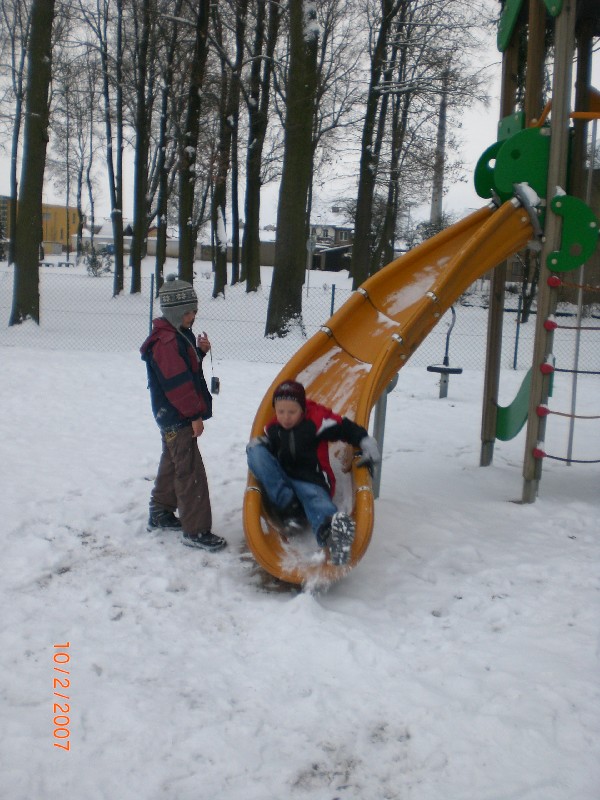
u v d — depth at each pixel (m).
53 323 18.30
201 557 4.64
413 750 2.82
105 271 41.97
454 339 18.83
